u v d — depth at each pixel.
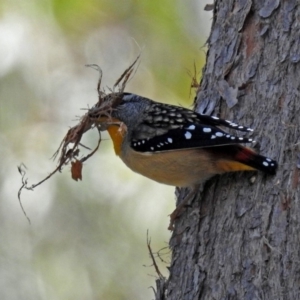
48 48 14.51
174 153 8.03
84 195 13.55
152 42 14.12
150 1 14.08
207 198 7.83
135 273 13.24
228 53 8.29
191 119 8.16
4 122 14.19
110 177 13.52
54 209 13.69
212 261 7.32
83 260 13.41
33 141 14.19
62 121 14.41
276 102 7.66
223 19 8.59
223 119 7.84
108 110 8.58
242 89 7.98
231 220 7.37
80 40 14.38
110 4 14.12
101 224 13.48
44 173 13.98
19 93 14.39
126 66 14.19
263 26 8.11
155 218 13.38
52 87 14.55
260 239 7.05
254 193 7.34
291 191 7.13
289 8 8.03
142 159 8.45
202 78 8.66
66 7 13.98
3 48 14.27
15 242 13.57
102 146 13.47
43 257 13.52
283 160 7.32
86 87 14.55
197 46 14.02
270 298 6.82
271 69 7.86
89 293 13.22
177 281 7.60
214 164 7.71
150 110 8.57
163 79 13.96
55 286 13.33
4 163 13.98
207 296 7.21
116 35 14.26
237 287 7.00
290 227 6.99
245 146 7.54
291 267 6.84
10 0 14.01
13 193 13.84
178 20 14.10
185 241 7.73
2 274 13.29
